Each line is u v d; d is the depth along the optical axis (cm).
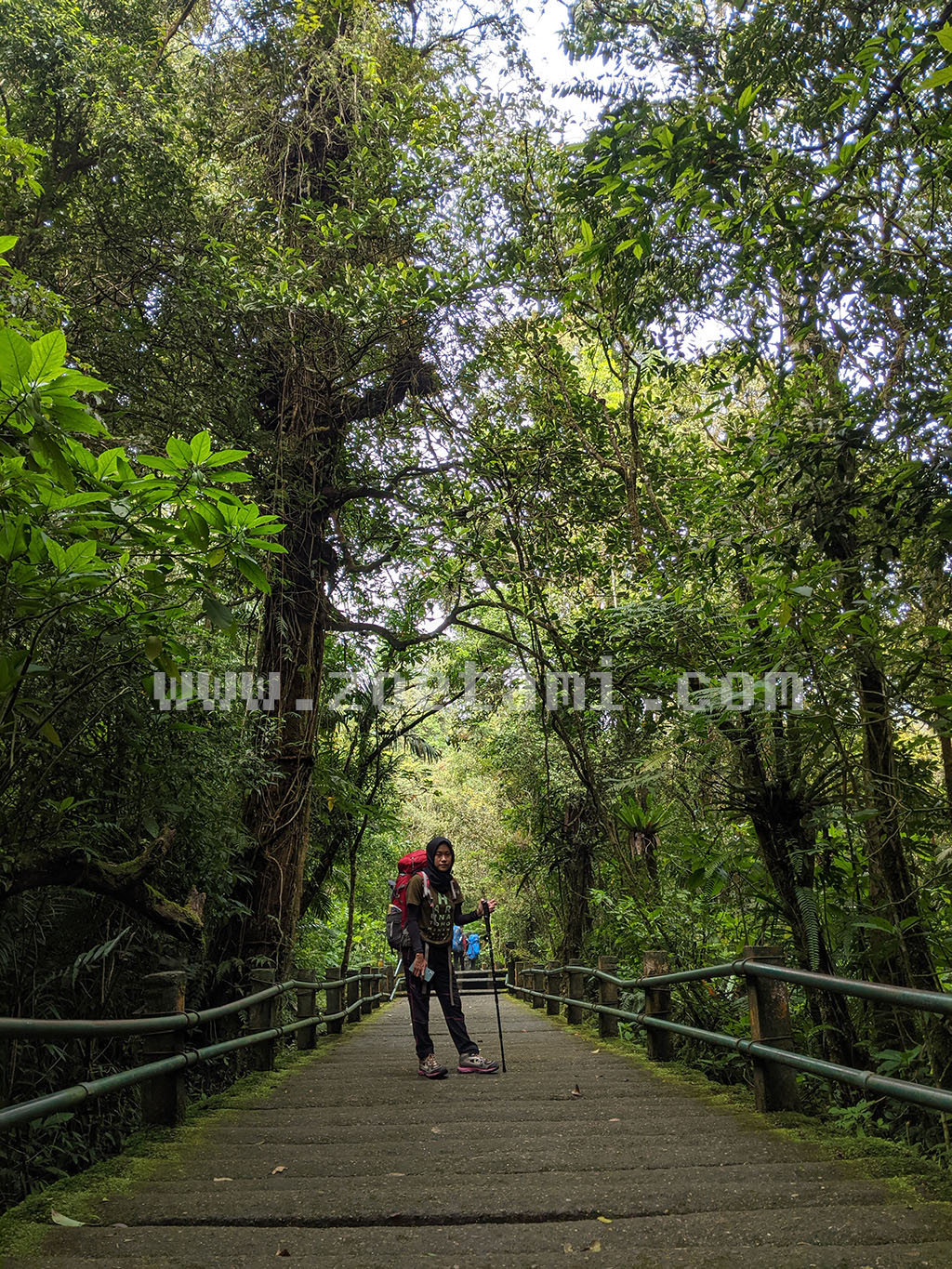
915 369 634
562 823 1581
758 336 700
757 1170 362
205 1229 304
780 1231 285
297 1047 882
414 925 678
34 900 552
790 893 661
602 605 1192
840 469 552
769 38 672
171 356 913
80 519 375
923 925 578
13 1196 476
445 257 979
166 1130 464
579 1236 292
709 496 732
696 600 734
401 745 1444
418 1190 346
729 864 712
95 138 816
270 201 998
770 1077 477
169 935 661
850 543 572
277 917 916
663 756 703
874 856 598
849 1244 273
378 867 1780
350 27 1030
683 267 716
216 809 689
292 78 1030
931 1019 508
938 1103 303
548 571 1135
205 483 365
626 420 1130
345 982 1115
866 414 562
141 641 443
